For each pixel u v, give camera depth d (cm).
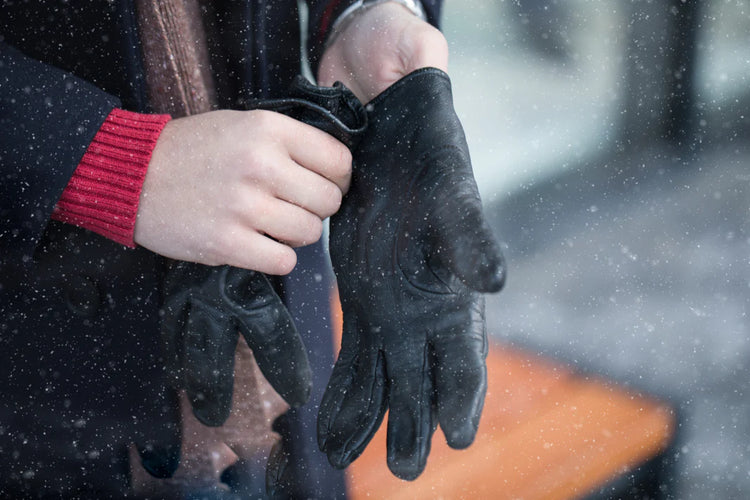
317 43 115
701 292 187
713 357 167
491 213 217
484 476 136
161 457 112
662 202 215
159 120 98
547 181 221
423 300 96
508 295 186
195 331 101
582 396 157
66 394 109
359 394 97
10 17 104
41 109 97
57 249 106
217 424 102
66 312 107
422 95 100
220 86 109
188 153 97
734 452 140
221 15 108
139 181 97
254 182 96
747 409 148
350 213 100
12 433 109
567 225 208
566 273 194
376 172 100
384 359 97
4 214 98
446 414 93
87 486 111
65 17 104
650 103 248
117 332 108
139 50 106
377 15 114
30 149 97
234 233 97
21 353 107
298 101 99
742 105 246
